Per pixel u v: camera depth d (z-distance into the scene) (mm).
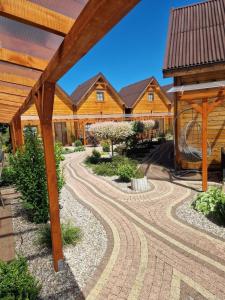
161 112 27750
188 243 3873
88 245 3973
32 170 4805
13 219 5184
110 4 1188
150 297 2738
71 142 22641
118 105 24672
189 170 8898
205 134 6355
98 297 2779
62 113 21750
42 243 3979
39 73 3180
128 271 3213
